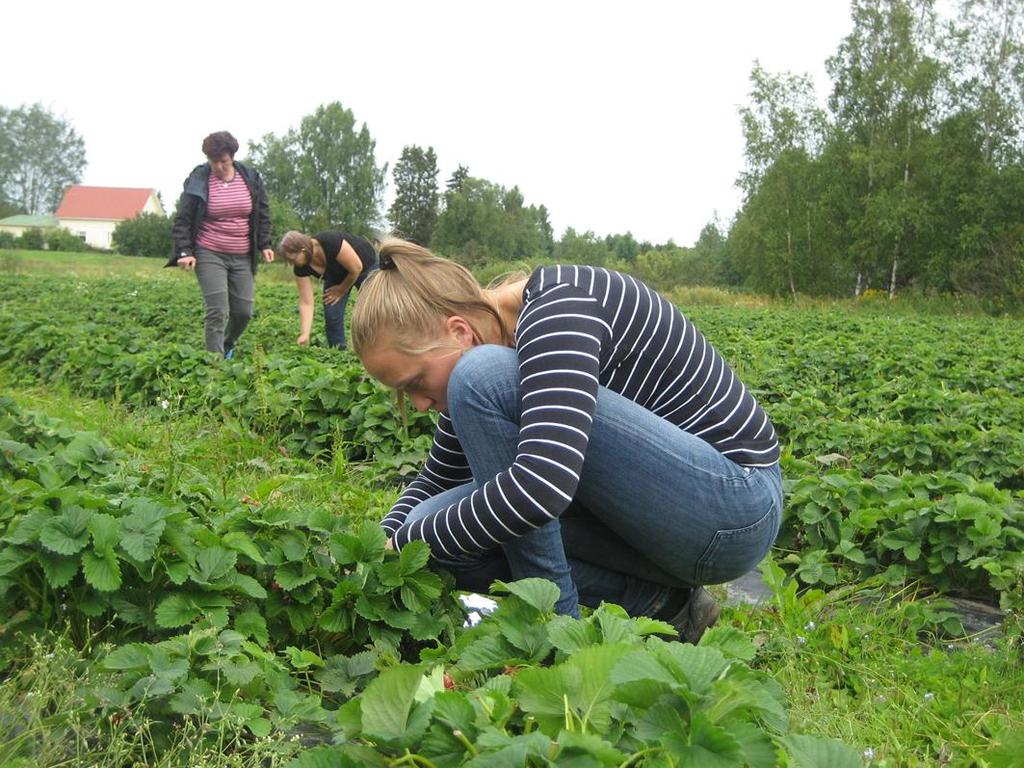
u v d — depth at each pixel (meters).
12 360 9.27
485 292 2.62
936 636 3.68
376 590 2.58
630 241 94.50
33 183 130.00
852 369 11.27
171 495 3.19
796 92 42.06
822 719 2.60
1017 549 4.16
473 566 2.79
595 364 2.41
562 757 1.41
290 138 104.88
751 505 2.60
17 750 1.96
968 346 15.15
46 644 2.40
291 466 5.32
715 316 23.59
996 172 35.03
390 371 2.60
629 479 2.53
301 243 8.47
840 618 3.48
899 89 37.75
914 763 2.34
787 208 41.03
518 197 79.94
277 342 11.14
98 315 13.87
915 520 4.20
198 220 8.33
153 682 2.04
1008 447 6.08
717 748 1.45
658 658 1.62
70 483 3.53
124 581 2.54
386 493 4.90
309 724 2.31
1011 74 36.91
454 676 2.03
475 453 2.59
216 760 1.96
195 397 6.82
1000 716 2.66
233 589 2.55
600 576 2.90
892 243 37.84
